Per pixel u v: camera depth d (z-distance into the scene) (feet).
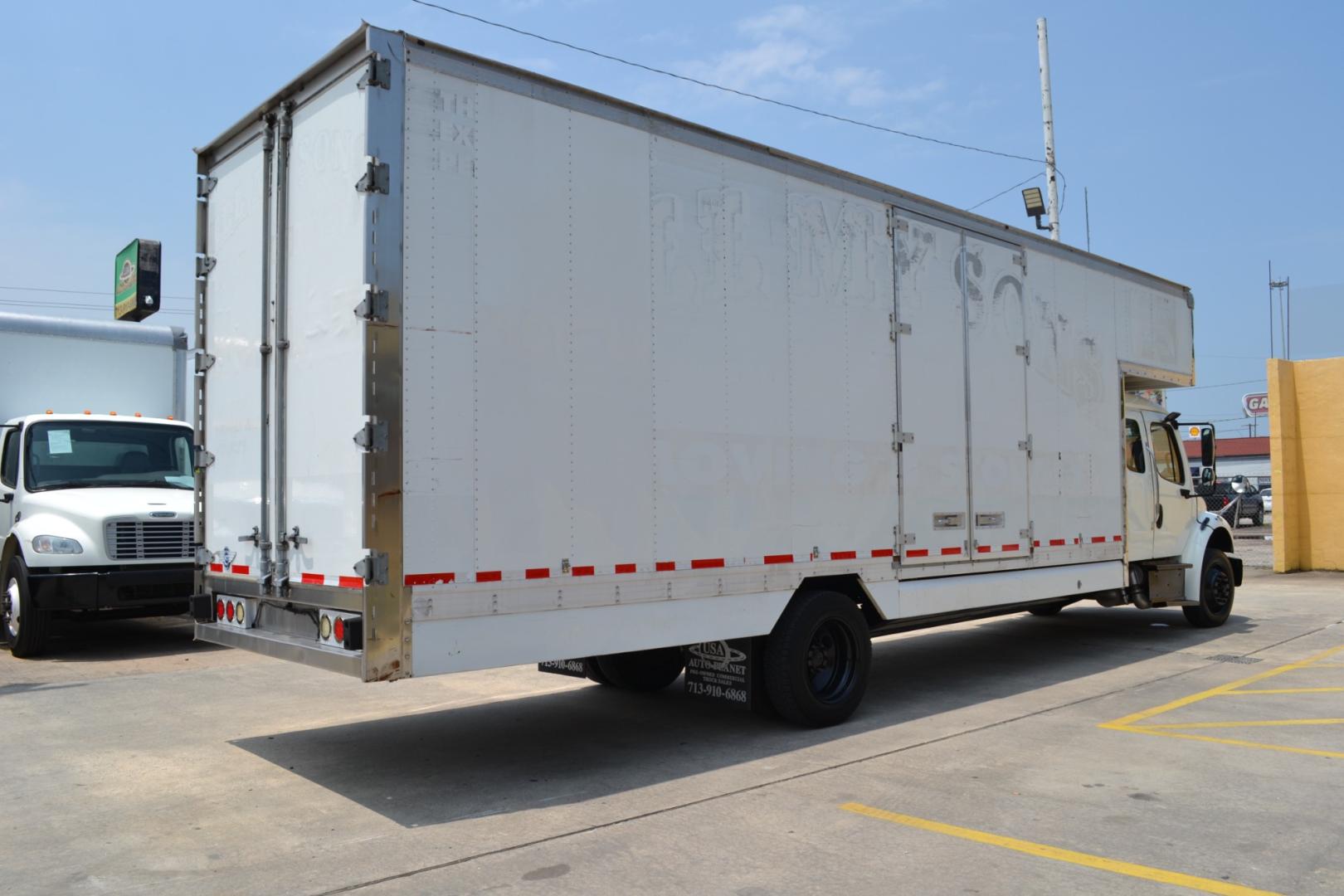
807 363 21.66
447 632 15.62
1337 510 58.29
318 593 16.40
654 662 25.14
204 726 22.15
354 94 15.76
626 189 18.44
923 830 14.89
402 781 17.79
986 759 18.95
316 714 23.39
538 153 17.20
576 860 13.75
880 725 21.98
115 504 32.09
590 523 17.48
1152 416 35.29
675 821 15.43
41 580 30.86
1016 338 27.86
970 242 26.53
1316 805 16.08
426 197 15.76
